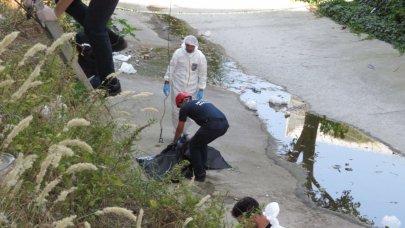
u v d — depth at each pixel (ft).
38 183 9.98
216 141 28.37
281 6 56.85
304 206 23.04
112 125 15.31
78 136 13.42
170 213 13.57
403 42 45.24
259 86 37.83
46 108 14.08
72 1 19.77
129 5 54.13
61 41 11.35
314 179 25.94
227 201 22.00
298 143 29.60
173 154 23.36
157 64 38.78
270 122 32.12
